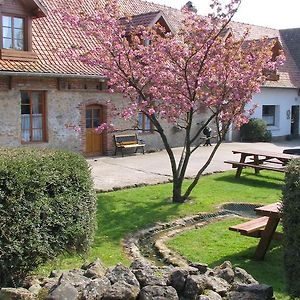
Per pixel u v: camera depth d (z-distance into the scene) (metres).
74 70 17.36
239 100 11.38
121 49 11.41
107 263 7.19
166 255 7.82
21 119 16.83
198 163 17.97
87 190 5.69
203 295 4.40
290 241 4.80
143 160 18.73
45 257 5.16
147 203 11.38
